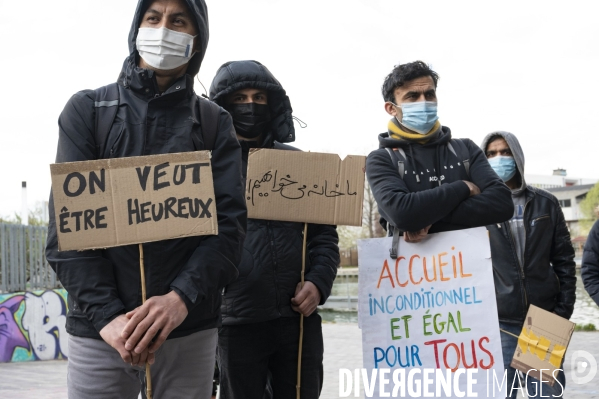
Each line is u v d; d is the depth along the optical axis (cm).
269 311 354
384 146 370
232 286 353
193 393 262
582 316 1697
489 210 342
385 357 342
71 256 241
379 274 348
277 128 398
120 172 245
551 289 433
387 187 347
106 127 255
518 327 427
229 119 282
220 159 272
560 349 367
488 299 332
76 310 251
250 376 355
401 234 348
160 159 248
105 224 241
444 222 349
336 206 370
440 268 340
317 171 372
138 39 266
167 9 266
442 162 362
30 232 1488
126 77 264
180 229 245
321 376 377
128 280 248
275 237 365
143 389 276
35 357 1436
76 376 251
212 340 270
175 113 263
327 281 374
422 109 358
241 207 269
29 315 1432
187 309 239
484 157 367
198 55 281
